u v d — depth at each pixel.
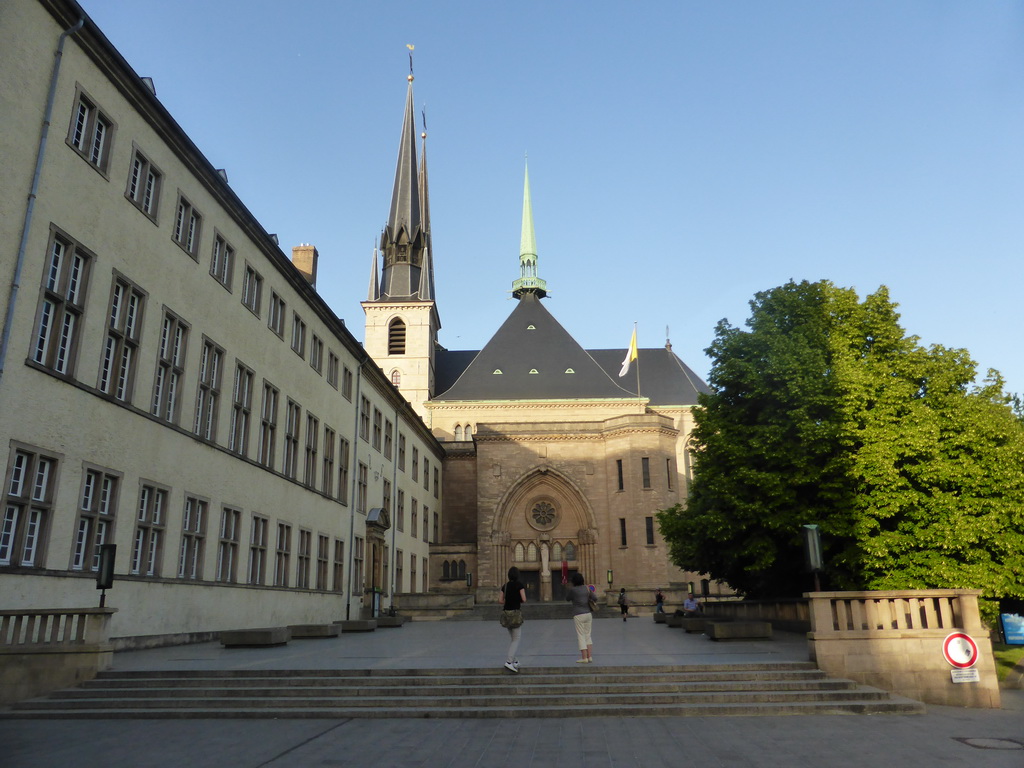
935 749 10.60
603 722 12.67
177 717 13.15
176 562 22.25
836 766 9.64
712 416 27.77
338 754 10.34
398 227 78.25
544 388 71.38
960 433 23.61
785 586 29.03
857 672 15.09
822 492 24.31
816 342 26.41
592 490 59.84
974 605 15.39
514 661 15.24
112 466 19.27
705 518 26.89
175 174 23.03
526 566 59.88
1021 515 22.27
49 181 17.19
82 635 15.01
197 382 23.88
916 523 23.56
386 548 46.44
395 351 74.88
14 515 16.12
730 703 13.76
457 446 67.88
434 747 10.78
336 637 26.52
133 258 20.55
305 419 33.22
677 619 32.62
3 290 15.65
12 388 15.83
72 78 18.17
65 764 9.79
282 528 30.39
